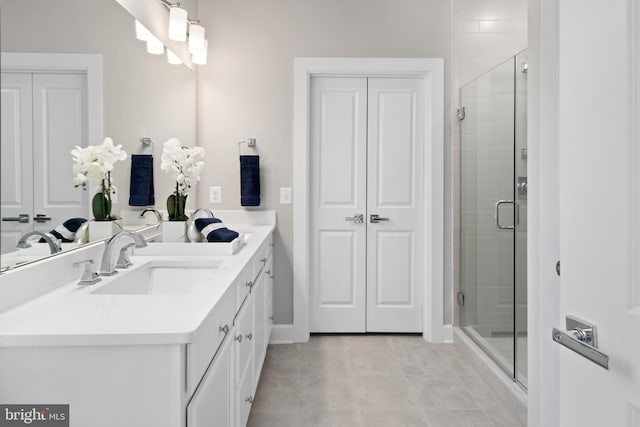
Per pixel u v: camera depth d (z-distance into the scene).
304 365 2.81
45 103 1.34
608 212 0.74
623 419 0.72
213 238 2.14
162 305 1.17
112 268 1.60
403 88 3.34
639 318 0.68
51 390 0.97
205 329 1.09
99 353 0.97
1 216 1.15
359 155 3.35
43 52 1.33
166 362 0.98
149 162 2.30
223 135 3.22
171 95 2.66
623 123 0.70
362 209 3.38
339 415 2.19
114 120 1.85
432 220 3.26
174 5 2.61
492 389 2.47
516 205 2.32
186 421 1.02
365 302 3.38
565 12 0.85
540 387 1.38
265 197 3.25
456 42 3.19
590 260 0.79
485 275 2.76
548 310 1.35
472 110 2.94
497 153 2.56
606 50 0.74
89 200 1.64
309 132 3.30
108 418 0.98
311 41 3.22
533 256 1.49
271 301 3.09
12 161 1.19
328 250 3.38
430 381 2.58
